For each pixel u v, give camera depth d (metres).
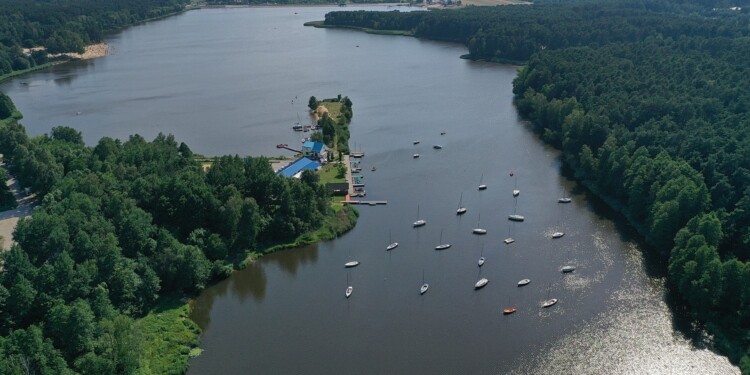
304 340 162.75
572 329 164.75
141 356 146.88
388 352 157.38
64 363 134.38
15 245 164.50
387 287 185.75
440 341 161.12
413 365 152.25
